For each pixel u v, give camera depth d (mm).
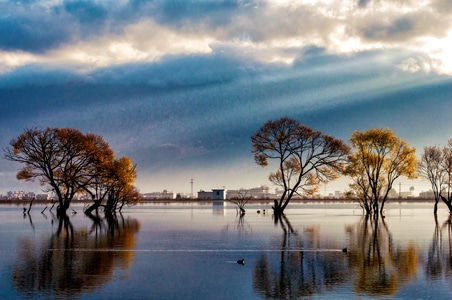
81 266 34500
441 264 35312
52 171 99250
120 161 106500
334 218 89000
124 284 29047
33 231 61344
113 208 112812
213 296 26547
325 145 102000
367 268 33812
